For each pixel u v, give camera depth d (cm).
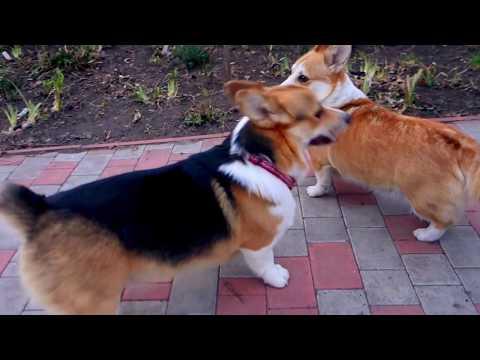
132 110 161
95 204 69
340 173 108
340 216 109
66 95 170
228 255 82
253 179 74
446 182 88
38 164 137
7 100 168
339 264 95
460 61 175
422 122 93
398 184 95
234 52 190
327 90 104
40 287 69
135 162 134
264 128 75
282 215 79
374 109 100
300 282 91
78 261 67
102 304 73
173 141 144
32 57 190
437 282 89
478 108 148
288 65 176
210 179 75
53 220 68
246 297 89
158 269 75
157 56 188
